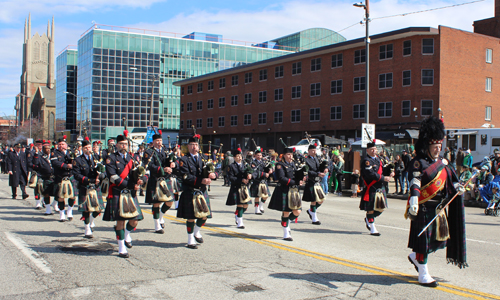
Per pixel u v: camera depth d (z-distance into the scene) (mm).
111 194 6910
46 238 8266
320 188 10273
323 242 8164
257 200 12219
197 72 74875
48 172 11258
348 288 5324
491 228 10227
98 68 68250
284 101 47188
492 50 38625
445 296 5062
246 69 51500
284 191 8320
